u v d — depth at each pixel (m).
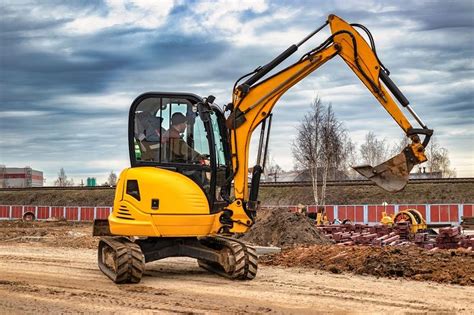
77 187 65.50
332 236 20.02
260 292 10.43
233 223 11.85
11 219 50.22
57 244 21.44
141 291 10.64
